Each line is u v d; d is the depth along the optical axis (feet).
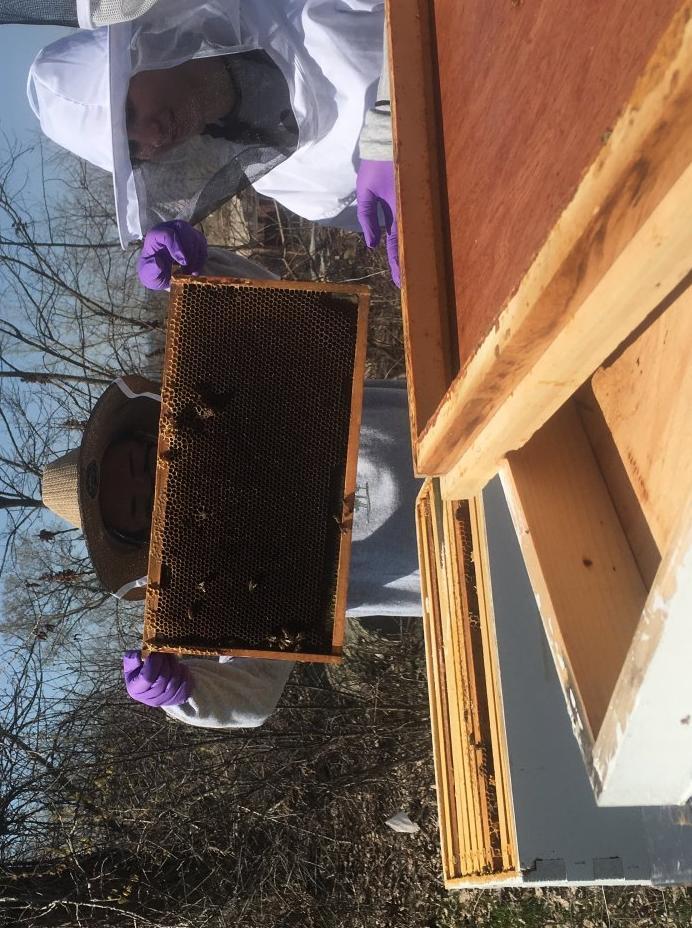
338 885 7.50
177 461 2.90
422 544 3.46
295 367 2.91
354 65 3.90
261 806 7.68
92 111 3.76
